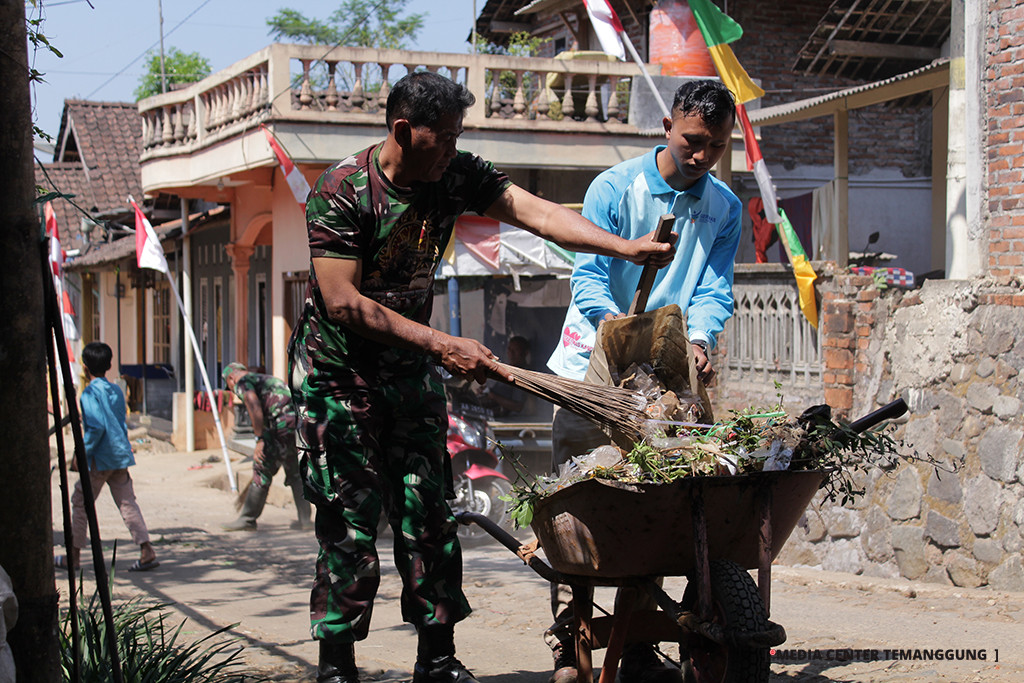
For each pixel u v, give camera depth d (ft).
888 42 42.27
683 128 13.76
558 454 14.61
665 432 11.62
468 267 38.47
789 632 18.24
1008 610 20.83
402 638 18.88
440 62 43.29
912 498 28.07
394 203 12.17
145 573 27.81
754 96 34.76
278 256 51.31
